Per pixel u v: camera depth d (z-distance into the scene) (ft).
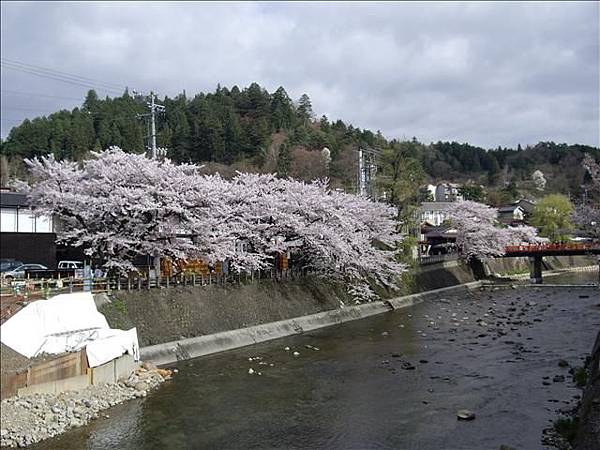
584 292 196.65
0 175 231.91
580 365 89.04
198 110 368.68
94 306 85.20
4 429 58.29
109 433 61.26
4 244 116.88
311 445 58.34
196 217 107.14
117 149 104.88
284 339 115.85
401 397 74.69
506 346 106.93
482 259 244.83
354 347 107.96
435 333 122.62
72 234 97.60
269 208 128.36
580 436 52.90
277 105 413.18
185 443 58.95
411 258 184.55
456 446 56.80
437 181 545.85
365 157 193.36
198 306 106.73
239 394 76.28
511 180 526.16
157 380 81.56
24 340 69.92
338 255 140.87
